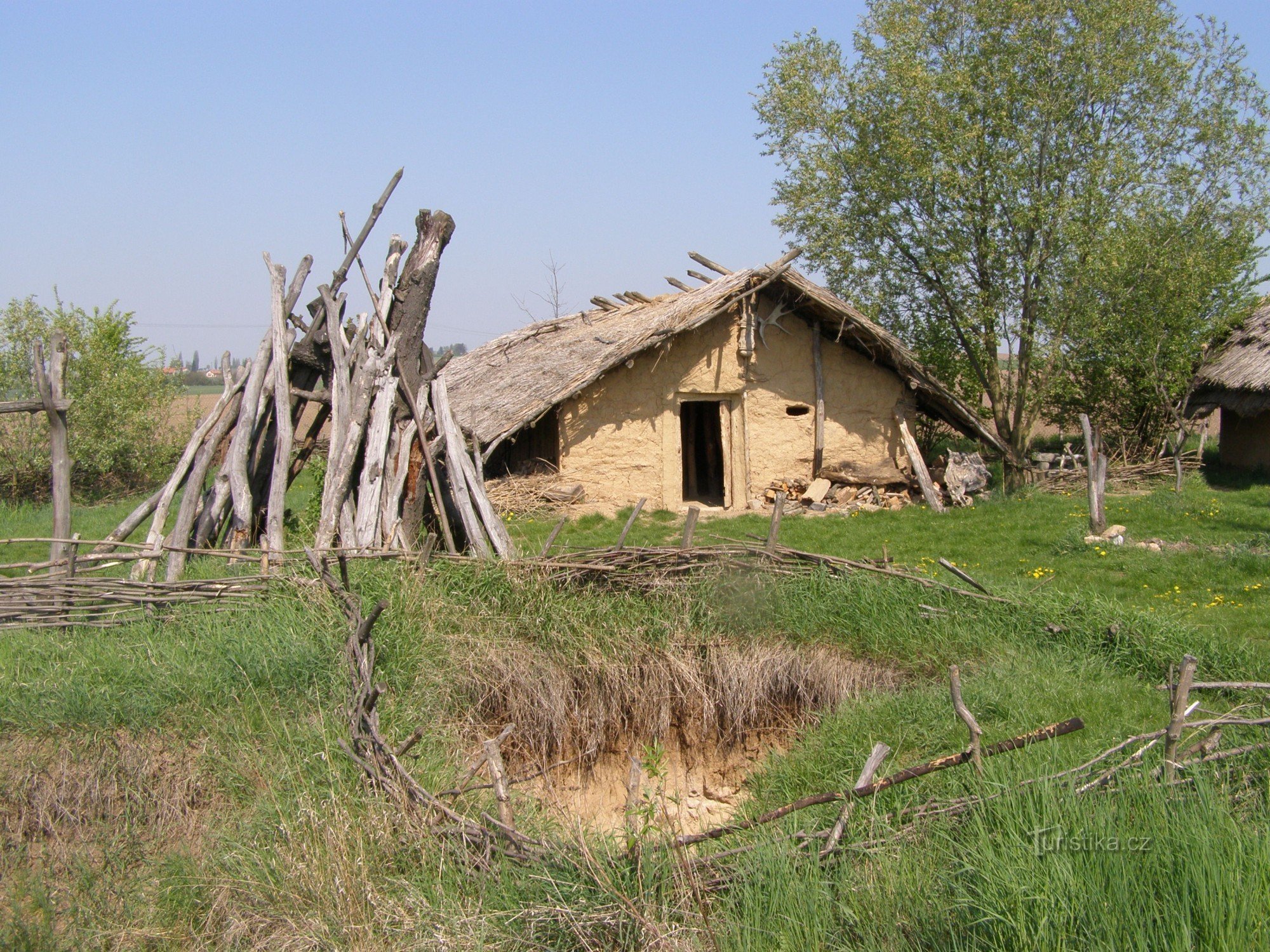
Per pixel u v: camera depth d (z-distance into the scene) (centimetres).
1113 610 766
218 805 526
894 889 419
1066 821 438
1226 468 2047
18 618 692
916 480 1616
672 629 746
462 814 504
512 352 2052
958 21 1931
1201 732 551
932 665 712
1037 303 1930
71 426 1672
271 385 934
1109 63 1852
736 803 655
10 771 538
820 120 1972
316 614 681
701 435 1986
